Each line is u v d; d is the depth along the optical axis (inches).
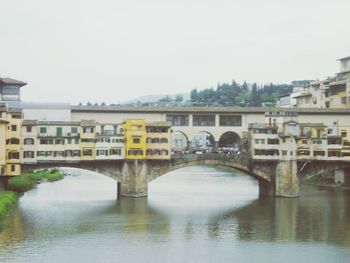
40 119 5408.5
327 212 4453.7
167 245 3319.4
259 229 3789.4
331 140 5536.4
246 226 3885.3
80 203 4776.1
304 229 3789.4
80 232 3607.3
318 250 3238.2
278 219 4143.7
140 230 3705.7
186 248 3257.9
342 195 5502.0
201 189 5969.5
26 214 4185.5
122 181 5211.6
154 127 5251.0
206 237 3538.4
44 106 5413.4
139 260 2997.0
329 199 5201.8
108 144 5137.8
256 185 6427.2
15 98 5595.5
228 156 5388.8
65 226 3774.6
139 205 4726.9
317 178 6683.1
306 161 5467.5
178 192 5659.5
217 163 5374.0
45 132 4990.2
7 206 4338.1
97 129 5265.8
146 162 5251.0
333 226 3895.2
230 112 5659.5
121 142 5177.2
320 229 3791.8
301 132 5506.9
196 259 3034.0
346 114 5816.9
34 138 4931.1
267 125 5423.2
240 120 5703.7
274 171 5428.2
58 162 5002.5
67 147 5022.1
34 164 4948.3
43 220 3959.2
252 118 5703.7
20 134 4815.5
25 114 5388.8
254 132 5378.9
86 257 3031.5
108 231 3659.0
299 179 5526.6
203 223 3971.5
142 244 3334.2
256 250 3230.8
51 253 3090.6
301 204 4881.9
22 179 5856.3
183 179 7135.8
